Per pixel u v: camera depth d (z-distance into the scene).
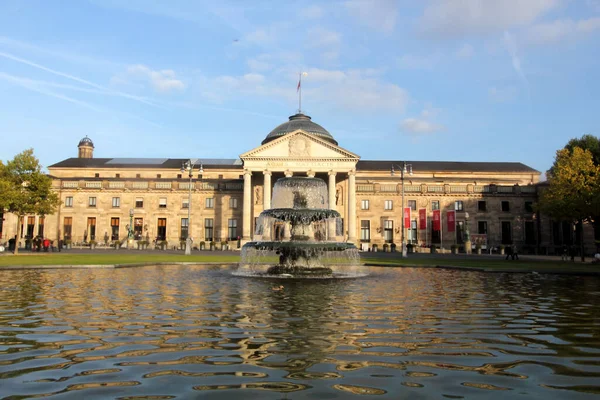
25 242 76.00
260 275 26.20
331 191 79.88
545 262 47.78
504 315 13.42
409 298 17.00
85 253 53.62
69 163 102.94
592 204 49.16
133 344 9.47
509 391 6.81
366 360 8.38
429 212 88.94
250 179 81.19
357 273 29.42
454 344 9.69
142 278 24.00
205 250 75.06
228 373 7.56
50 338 9.98
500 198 88.88
